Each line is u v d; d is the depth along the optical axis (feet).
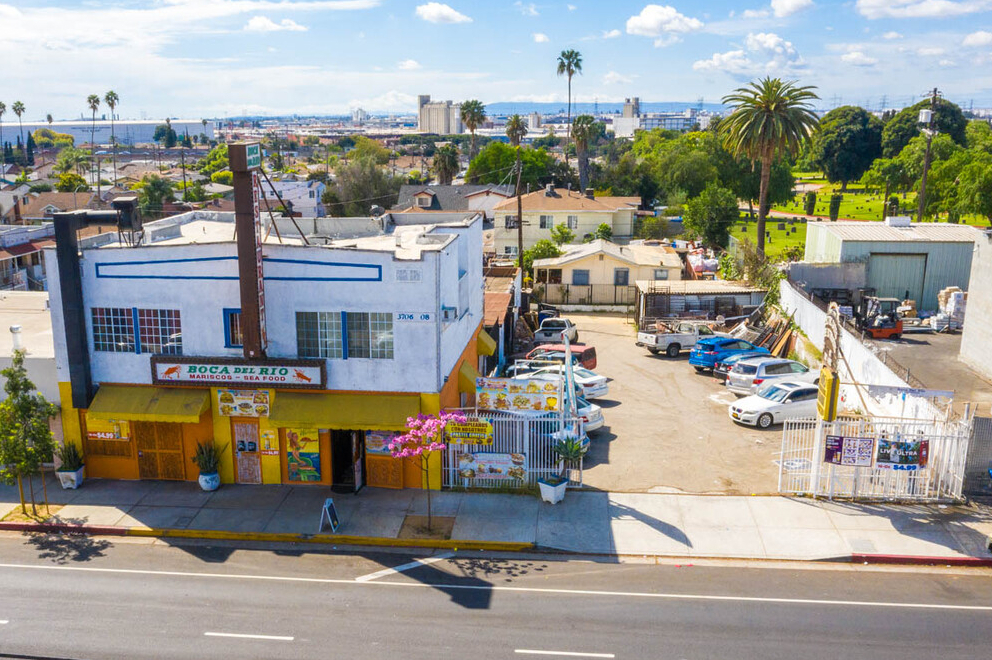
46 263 69.82
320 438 72.02
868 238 140.46
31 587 55.47
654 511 66.44
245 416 71.46
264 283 68.39
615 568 57.62
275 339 69.41
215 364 69.41
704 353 114.83
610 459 78.43
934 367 100.99
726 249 242.17
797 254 177.47
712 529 63.21
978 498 67.92
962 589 54.08
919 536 61.41
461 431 70.69
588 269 175.63
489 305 121.60
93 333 71.72
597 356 127.85
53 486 73.51
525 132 365.20
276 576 57.06
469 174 387.96
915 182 334.03
